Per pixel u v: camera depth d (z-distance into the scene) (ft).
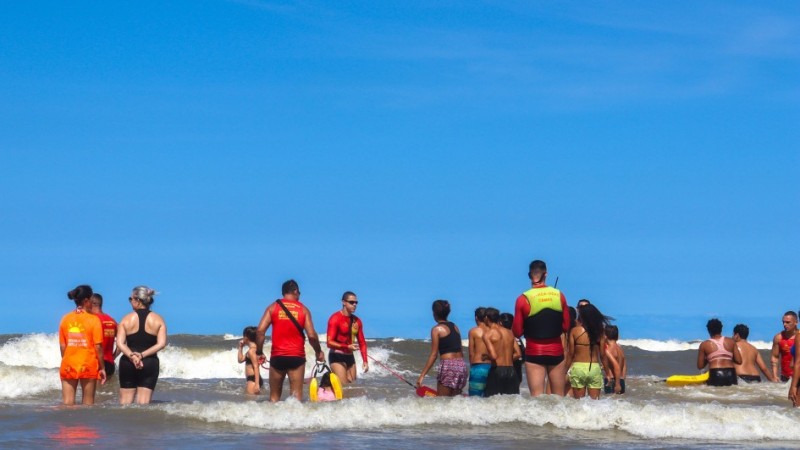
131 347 54.54
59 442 40.78
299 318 54.39
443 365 59.62
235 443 41.19
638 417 46.42
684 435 44.60
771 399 64.59
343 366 72.90
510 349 55.62
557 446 41.57
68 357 54.13
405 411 47.57
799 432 45.09
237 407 47.60
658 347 165.27
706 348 72.59
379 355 107.65
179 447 40.06
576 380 53.67
